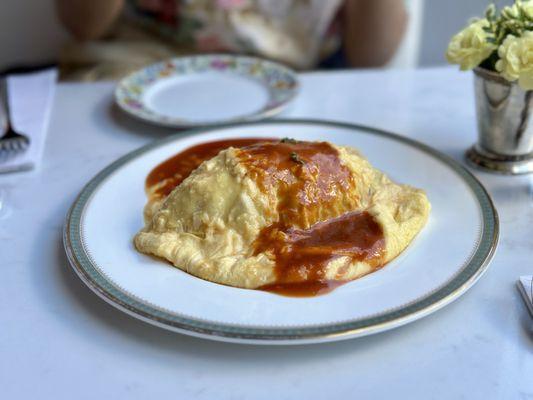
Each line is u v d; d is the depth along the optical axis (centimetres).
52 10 89
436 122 44
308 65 73
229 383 23
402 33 75
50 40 92
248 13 70
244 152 31
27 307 28
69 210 32
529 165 36
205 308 25
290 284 27
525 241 31
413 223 30
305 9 70
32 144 41
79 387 23
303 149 31
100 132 44
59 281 29
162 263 28
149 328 26
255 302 25
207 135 40
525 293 27
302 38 71
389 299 25
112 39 78
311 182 30
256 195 29
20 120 45
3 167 39
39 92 49
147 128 45
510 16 33
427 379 23
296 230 29
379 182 33
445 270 27
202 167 31
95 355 25
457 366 24
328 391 23
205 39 71
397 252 28
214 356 25
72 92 51
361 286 26
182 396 23
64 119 47
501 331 25
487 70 34
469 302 27
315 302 25
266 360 24
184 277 27
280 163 30
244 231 29
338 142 39
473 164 38
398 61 77
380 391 23
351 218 30
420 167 35
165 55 73
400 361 24
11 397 23
